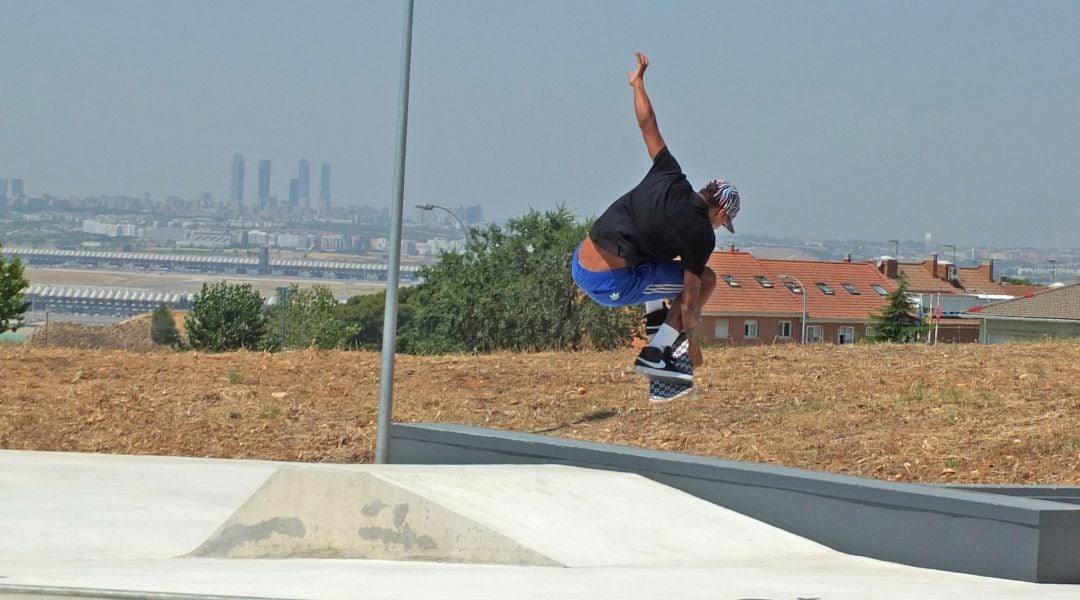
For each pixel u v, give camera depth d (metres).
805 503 8.75
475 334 38.25
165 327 93.38
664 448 14.90
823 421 15.52
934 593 6.76
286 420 17.06
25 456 13.67
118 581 6.95
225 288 68.00
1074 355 19.02
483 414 17.28
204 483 12.38
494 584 6.76
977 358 19.44
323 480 8.59
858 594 6.62
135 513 10.51
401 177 13.20
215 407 17.69
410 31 13.55
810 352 21.44
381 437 12.88
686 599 6.27
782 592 6.61
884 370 18.72
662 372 6.11
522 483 9.02
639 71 6.38
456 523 7.91
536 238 39.34
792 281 80.06
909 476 12.83
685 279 6.05
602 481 9.41
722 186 6.08
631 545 8.09
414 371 20.38
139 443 15.74
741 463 9.46
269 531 8.70
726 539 8.45
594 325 35.59
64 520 10.01
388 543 8.17
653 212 5.99
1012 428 14.25
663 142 6.22
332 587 6.64
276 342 67.31
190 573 7.37
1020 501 7.82
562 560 7.57
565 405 17.64
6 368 19.80
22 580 7.04
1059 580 7.54
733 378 18.69
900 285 53.72
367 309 90.62
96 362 20.75
